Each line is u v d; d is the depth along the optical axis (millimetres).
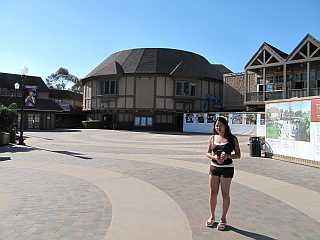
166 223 6855
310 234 6383
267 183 11328
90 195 9117
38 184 10398
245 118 39438
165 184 10797
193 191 9852
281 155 17406
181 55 56969
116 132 43688
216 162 6727
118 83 54188
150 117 52875
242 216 7469
